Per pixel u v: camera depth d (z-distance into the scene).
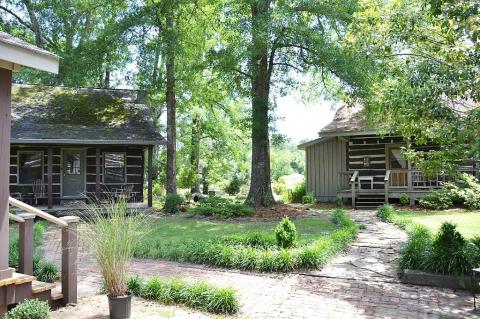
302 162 68.75
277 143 19.03
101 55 18.34
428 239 8.16
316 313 5.62
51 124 17.88
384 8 7.21
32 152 18.17
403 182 19.28
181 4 18.42
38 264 6.96
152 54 18.77
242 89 18.77
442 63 6.68
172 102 20.80
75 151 18.89
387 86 7.54
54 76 18.25
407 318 5.40
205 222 14.77
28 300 5.14
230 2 17.42
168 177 20.59
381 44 7.38
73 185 18.77
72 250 5.90
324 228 12.56
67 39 24.98
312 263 7.91
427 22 6.93
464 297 6.27
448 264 6.83
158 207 19.77
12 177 17.75
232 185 32.47
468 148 6.74
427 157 7.93
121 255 5.43
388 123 8.66
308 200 21.27
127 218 6.61
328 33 16.20
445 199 16.98
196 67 18.47
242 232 12.08
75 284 5.91
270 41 15.52
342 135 20.03
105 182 19.06
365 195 19.92
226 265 8.28
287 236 8.98
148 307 5.84
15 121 17.47
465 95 6.39
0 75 5.05
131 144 17.64
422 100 6.47
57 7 22.83
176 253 9.02
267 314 5.60
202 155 30.94
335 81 19.48
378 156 20.58
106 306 5.84
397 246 9.73
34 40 27.58
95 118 19.20
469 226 11.91
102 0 20.36
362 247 9.75
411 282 6.97
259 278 7.44
